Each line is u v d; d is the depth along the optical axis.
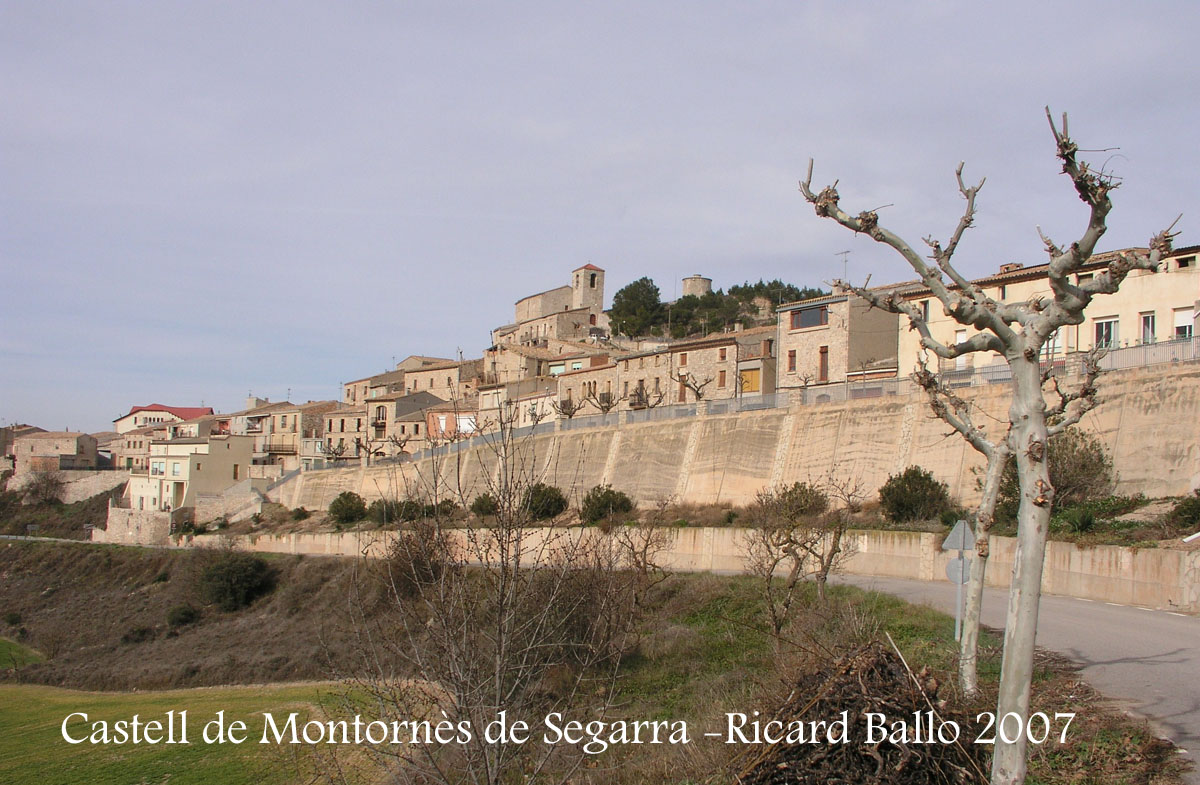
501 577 10.28
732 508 47.06
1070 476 31.42
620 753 15.74
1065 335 41.59
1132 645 17.92
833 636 18.59
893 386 42.88
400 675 11.38
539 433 62.91
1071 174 8.08
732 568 37.41
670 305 134.12
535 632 11.20
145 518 81.25
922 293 48.84
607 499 48.56
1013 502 31.11
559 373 85.69
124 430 141.00
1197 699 13.75
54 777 25.06
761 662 21.39
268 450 101.31
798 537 27.88
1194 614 21.69
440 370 96.88
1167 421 31.72
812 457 44.81
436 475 12.70
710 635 25.75
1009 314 8.99
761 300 140.25
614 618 16.41
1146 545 24.22
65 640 56.03
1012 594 8.59
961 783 9.93
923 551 31.36
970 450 37.47
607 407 67.69
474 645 10.25
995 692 12.42
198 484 87.50
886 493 36.62
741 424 49.38
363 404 101.00
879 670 10.82
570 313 104.62
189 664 42.66
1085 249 8.20
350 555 56.00
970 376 39.97
